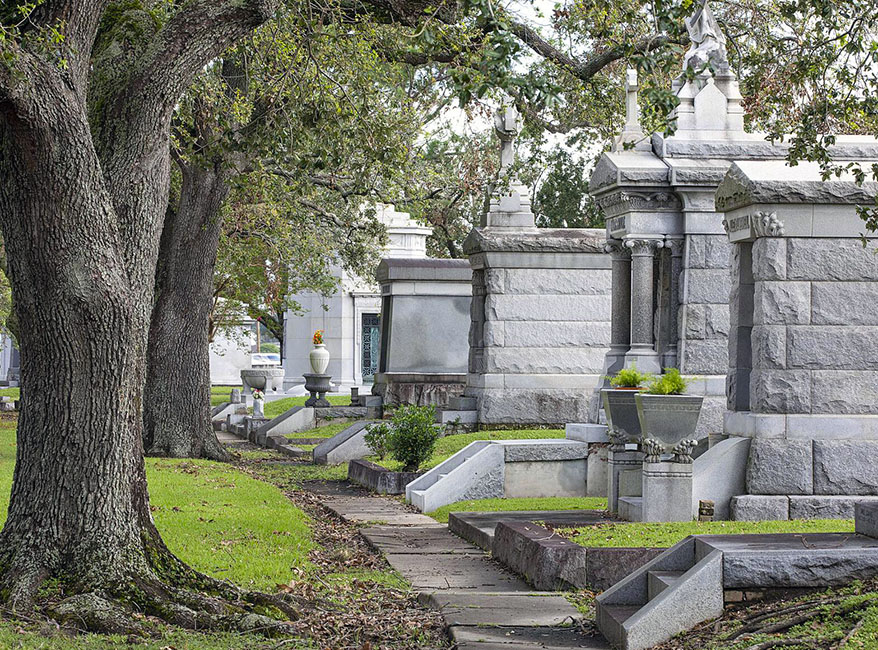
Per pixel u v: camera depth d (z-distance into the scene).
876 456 12.24
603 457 16.11
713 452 12.48
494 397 22.56
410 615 9.12
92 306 8.62
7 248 8.68
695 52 16.47
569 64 19.88
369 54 16.34
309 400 28.47
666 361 16.16
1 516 12.77
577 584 9.77
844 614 6.92
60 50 8.48
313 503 16.92
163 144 9.23
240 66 19.83
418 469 18.42
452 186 26.75
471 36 14.05
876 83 11.16
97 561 8.68
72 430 8.73
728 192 12.90
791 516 12.12
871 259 12.35
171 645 7.85
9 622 7.94
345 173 24.39
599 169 16.84
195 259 23.16
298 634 8.45
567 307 22.88
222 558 11.02
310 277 33.88
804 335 12.34
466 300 26.83
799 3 11.74
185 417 22.97
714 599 7.50
